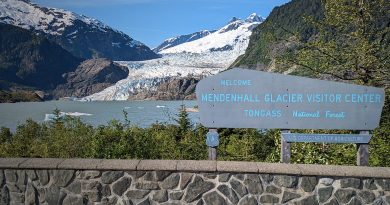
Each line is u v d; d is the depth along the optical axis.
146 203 6.75
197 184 6.71
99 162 6.83
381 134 9.38
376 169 6.62
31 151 11.99
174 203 6.72
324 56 11.19
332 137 7.13
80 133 11.80
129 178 6.76
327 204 6.62
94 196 6.78
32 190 6.84
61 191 6.80
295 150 9.55
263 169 6.62
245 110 7.23
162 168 6.68
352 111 7.10
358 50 10.49
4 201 6.89
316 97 7.12
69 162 6.84
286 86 7.16
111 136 10.80
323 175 6.59
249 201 6.68
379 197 6.59
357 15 11.01
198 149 11.40
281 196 6.65
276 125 7.19
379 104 7.06
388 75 10.73
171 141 11.70
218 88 7.26
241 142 11.91
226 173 6.70
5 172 6.88
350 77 11.21
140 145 10.77
